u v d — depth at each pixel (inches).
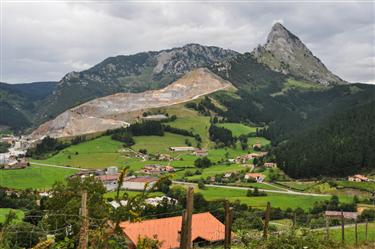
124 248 429.7
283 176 5319.9
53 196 1555.1
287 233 858.1
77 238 423.2
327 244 900.0
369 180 4515.3
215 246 1615.4
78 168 6215.6
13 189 4490.7
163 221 1691.7
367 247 1130.7
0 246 395.2
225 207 789.9
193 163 6584.6
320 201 3577.8
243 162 6752.0
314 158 5226.4
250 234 871.1
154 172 5787.4
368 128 5585.6
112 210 399.5
